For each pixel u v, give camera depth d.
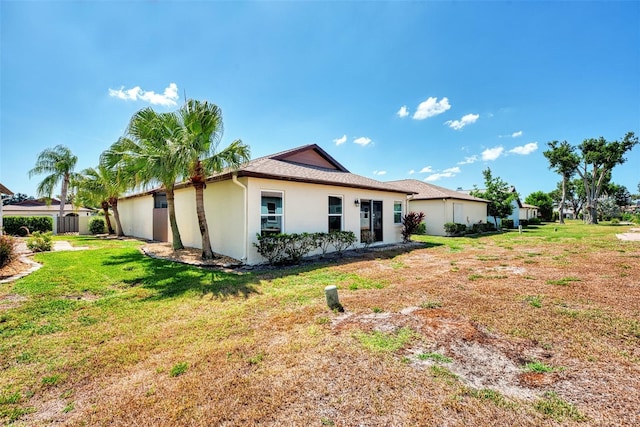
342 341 3.31
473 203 22.95
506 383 2.48
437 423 2.01
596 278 6.07
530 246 12.12
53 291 5.44
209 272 7.14
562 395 2.30
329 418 2.09
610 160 30.97
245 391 2.43
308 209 9.73
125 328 3.90
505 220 26.78
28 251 10.54
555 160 33.59
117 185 9.29
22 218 19.81
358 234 11.63
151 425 2.09
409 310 4.31
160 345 3.39
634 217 36.06
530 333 3.44
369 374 2.63
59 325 4.01
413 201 20.80
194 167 7.91
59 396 2.51
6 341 3.55
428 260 9.02
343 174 12.98
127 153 8.83
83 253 10.10
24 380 2.75
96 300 5.07
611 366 2.72
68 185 21.89
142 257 9.31
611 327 3.56
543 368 2.70
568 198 56.22
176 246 10.43
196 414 2.18
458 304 4.54
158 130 8.12
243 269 7.60
